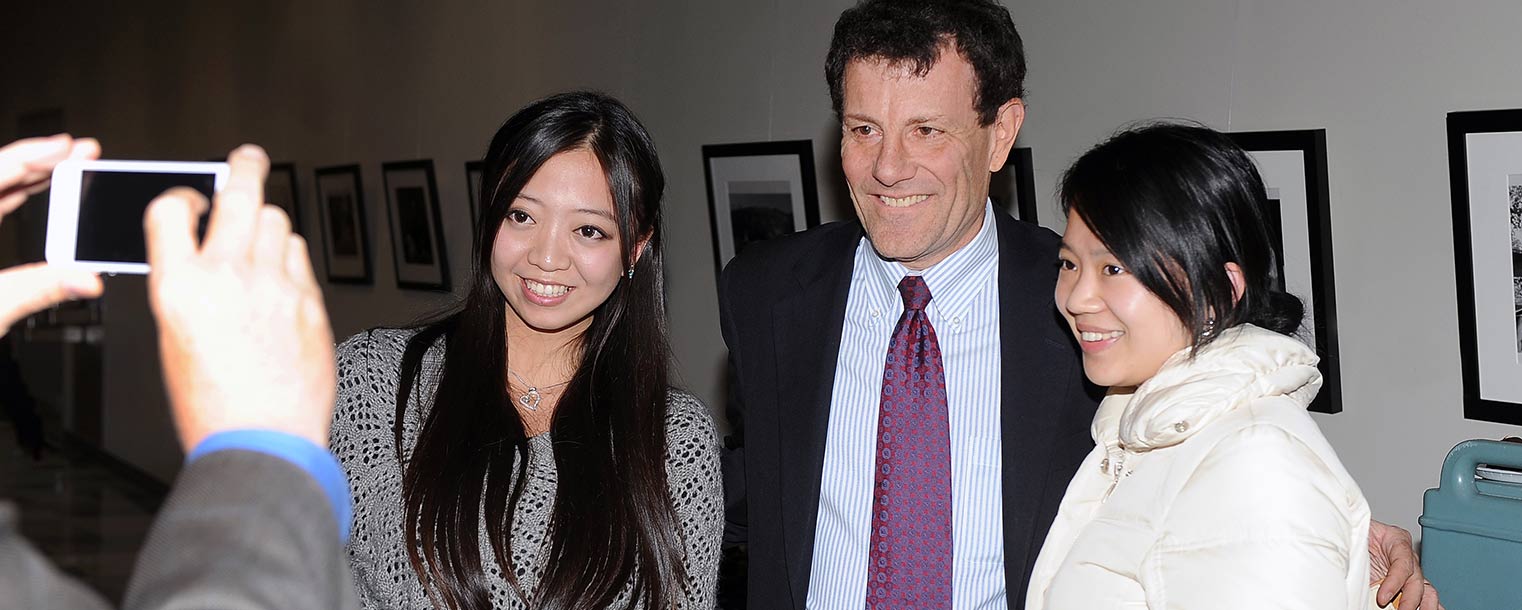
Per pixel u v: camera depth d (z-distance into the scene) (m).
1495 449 2.13
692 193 4.89
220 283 0.84
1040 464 2.17
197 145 9.48
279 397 0.85
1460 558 2.17
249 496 0.79
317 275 7.99
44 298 0.95
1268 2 3.11
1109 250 1.69
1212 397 1.60
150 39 10.20
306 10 7.86
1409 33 2.86
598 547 2.04
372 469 2.04
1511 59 2.69
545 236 2.02
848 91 2.19
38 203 9.38
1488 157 2.72
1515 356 2.72
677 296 5.02
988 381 2.25
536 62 5.75
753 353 2.46
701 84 4.80
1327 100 3.02
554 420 2.13
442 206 6.51
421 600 2.02
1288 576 1.47
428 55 6.59
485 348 2.11
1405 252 2.91
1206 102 3.24
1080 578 1.70
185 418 0.85
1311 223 3.04
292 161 8.19
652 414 2.15
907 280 2.28
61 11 11.94
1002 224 2.36
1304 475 1.52
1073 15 3.53
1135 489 1.68
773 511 2.37
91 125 11.45
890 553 2.22
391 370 2.12
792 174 4.33
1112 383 1.78
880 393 2.29
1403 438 2.96
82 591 0.72
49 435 11.55
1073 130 3.54
